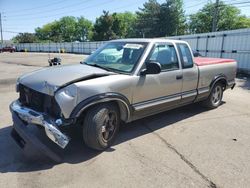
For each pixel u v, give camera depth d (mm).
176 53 4957
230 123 5301
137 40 4695
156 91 4512
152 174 3297
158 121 5336
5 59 26984
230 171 3408
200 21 62312
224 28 59375
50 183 3062
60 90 3404
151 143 4234
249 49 14453
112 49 4738
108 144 3959
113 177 3211
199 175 3297
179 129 4902
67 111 3377
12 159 3609
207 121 5402
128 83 3973
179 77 4941
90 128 3635
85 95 3453
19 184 3037
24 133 3479
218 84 6281
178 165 3539
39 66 18172
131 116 4227
